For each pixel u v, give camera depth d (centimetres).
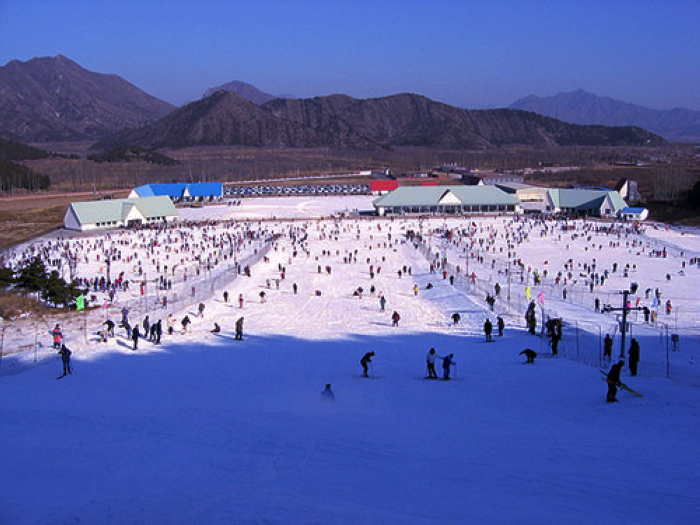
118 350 3672
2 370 3130
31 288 5644
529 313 4219
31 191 18762
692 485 1252
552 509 1116
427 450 1525
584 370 2902
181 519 1066
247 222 12912
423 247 9181
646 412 1977
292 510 1104
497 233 11212
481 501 1160
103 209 12469
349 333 4222
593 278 6688
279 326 4503
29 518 1084
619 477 1309
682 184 16350
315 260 8300
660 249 9262
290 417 1912
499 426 1808
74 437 1645
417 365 3153
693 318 4888
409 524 1041
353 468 1371
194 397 2353
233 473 1332
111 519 1075
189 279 6919
